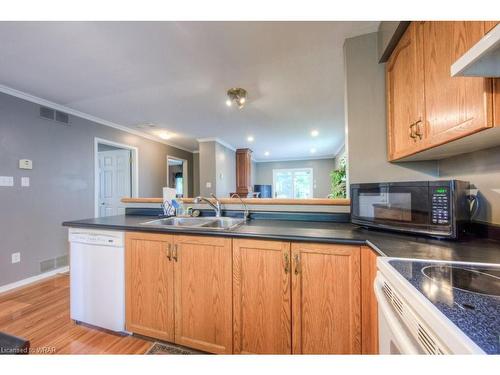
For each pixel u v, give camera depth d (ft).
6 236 7.93
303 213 6.09
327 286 3.89
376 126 5.32
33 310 6.52
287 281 4.08
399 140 4.58
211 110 10.46
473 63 2.10
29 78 7.37
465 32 2.68
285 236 4.06
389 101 4.97
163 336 4.89
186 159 19.61
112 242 5.21
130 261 5.13
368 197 4.59
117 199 13.97
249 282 4.31
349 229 4.69
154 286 4.96
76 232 5.54
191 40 5.52
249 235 4.24
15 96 8.25
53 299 7.21
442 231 3.56
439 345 1.55
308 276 3.98
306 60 6.47
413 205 3.89
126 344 5.01
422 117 3.69
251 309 4.29
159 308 4.92
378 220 4.39
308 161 24.52
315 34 5.35
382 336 2.74
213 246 4.54
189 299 4.70
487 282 2.14
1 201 7.84
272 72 7.12
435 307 1.74
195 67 6.79
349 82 5.49
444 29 3.11
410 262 2.67
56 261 9.45
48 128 9.32
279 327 4.12
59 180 9.71
